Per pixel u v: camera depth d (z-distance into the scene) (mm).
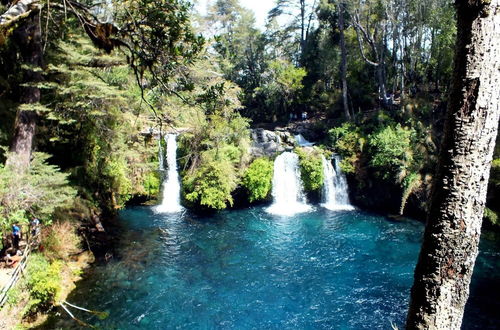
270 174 28469
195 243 20750
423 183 24500
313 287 15922
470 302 14602
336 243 20812
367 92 36938
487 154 2457
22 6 3783
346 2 30641
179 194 28781
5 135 14414
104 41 4660
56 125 18516
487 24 2346
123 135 19234
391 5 29266
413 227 23141
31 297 12039
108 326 12555
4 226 12000
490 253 18953
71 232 17141
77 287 14789
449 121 2541
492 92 2387
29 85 12828
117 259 17797
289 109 40812
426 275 2686
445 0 27422
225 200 27781
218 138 26750
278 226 23859
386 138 25500
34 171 12945
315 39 39906
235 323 13297
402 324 13188
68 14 8297
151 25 5152
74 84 14914
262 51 43375
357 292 15461
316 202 29703
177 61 5484
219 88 6262
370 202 27625
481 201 2508
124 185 23250
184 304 14383
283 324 13305
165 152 28453
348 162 28328
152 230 22484
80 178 19891
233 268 17719
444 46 28953
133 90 19141
